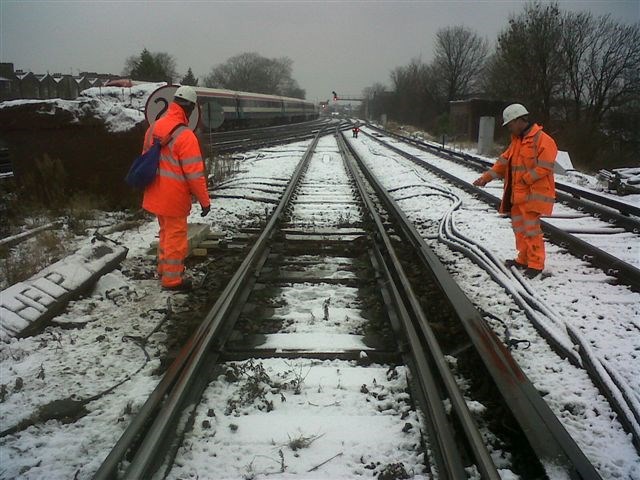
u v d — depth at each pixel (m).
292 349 4.25
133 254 6.97
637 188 13.42
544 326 4.64
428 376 3.56
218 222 9.09
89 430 3.30
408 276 6.23
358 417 3.37
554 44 31.89
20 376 3.90
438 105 64.50
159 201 5.43
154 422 3.05
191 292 5.68
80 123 9.21
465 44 62.00
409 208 10.88
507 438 3.26
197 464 2.95
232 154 21.62
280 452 2.99
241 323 4.75
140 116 9.69
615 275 6.15
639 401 3.57
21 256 6.29
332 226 8.76
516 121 5.96
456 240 7.78
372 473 2.91
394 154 24.86
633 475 2.94
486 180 6.65
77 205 8.81
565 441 2.99
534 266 6.10
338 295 5.52
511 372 3.69
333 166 18.23
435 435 3.08
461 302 4.97
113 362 4.14
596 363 3.93
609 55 31.48
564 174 16.36
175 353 4.20
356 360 4.13
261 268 6.29
